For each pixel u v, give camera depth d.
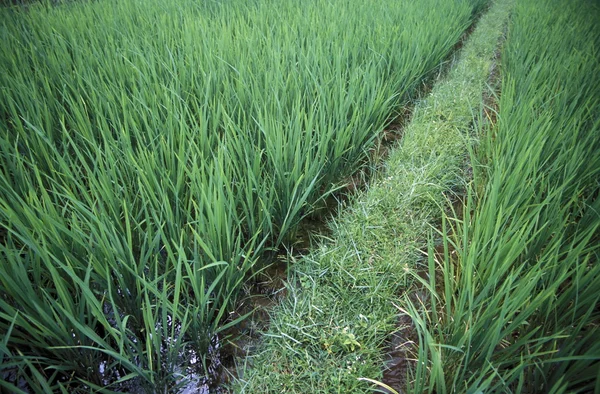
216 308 1.55
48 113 2.17
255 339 1.58
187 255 1.61
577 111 2.38
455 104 3.24
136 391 1.39
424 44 3.72
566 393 1.22
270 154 1.93
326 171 2.25
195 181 1.68
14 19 4.03
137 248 1.70
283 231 1.81
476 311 1.49
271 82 2.51
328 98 2.43
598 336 1.24
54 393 1.34
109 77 2.74
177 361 1.46
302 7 4.50
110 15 3.87
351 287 1.69
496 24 6.09
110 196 1.55
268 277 1.87
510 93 2.77
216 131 2.18
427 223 2.02
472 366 1.30
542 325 1.35
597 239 1.75
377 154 2.75
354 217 2.06
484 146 2.38
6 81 2.46
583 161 1.92
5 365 1.12
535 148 1.96
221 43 2.98
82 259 1.44
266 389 1.35
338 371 1.38
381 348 1.48
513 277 1.26
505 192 1.76
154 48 3.11
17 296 1.26
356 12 4.36
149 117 2.24
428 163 2.39
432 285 1.38
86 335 1.22
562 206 1.87
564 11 5.54
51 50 3.05
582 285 1.32
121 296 1.54
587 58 3.25
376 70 3.09
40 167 1.96
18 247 1.69
